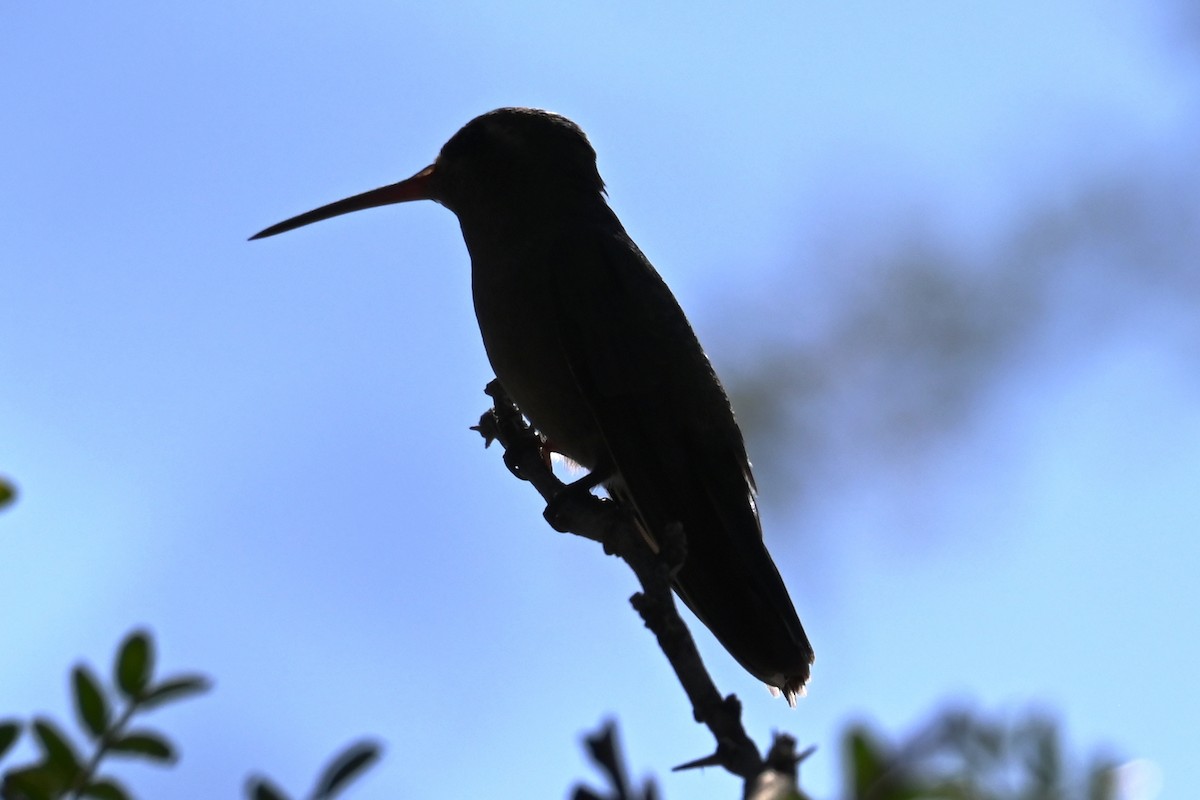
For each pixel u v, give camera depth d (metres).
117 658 4.66
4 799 4.49
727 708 5.36
